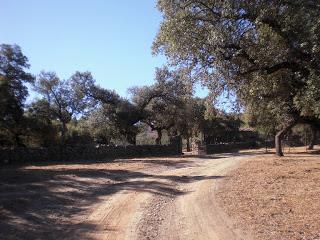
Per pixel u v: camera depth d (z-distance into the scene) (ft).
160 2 52.90
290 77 53.36
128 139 192.13
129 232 38.19
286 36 48.03
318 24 43.80
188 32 50.85
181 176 83.87
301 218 41.73
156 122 189.47
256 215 43.80
